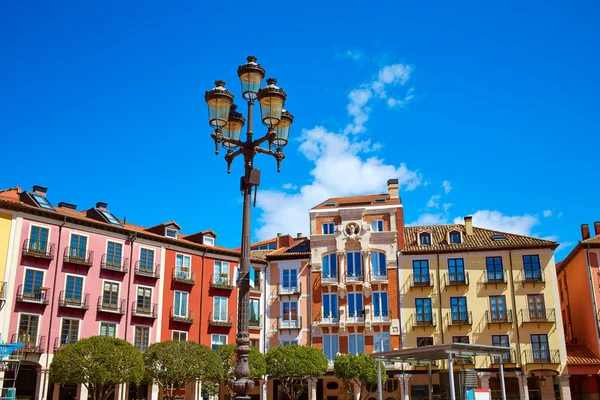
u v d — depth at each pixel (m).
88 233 45.47
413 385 50.72
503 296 51.47
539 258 51.84
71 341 42.62
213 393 49.22
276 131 16.09
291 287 55.81
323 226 57.22
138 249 48.22
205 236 54.12
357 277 54.31
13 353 39.25
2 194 44.41
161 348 41.03
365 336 52.78
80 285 44.09
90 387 37.47
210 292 52.00
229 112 16.25
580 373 48.16
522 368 49.00
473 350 26.03
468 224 56.53
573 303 54.75
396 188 59.62
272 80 15.74
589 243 50.38
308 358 47.22
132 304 46.66
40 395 40.38
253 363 45.94
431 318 51.94
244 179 15.04
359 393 50.44
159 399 48.06
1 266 40.41
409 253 53.94
